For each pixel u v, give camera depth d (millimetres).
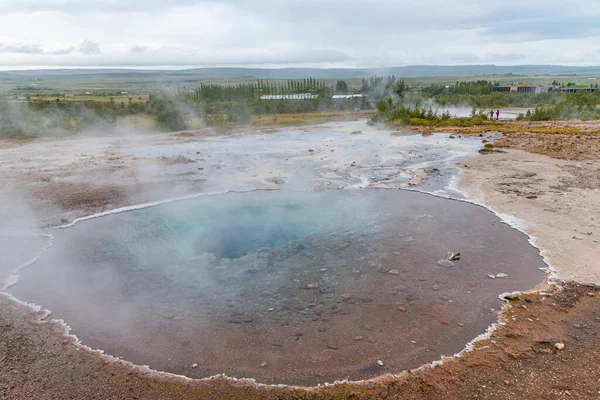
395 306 5484
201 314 5434
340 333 4910
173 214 9633
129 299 5871
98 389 4043
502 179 11867
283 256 7219
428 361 4363
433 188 11336
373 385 4016
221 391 3984
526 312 5250
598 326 4859
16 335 5016
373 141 20141
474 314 5250
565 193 10180
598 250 6910
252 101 43812
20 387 4086
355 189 11430
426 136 21562
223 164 14953
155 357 4555
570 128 22531
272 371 4266
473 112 31578
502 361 4305
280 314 5375
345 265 6770
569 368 4148
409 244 7543
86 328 5160
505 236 7781
